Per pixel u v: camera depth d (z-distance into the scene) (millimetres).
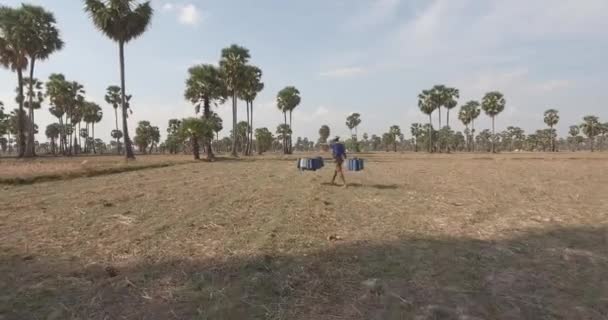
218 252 5430
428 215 8188
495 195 11305
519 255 5336
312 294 3998
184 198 10477
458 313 3570
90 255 5289
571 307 3719
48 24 34781
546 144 118688
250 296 3941
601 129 98188
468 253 5418
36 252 5402
